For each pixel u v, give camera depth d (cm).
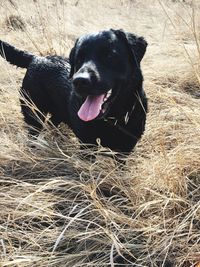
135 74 74
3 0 176
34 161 79
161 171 72
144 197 70
